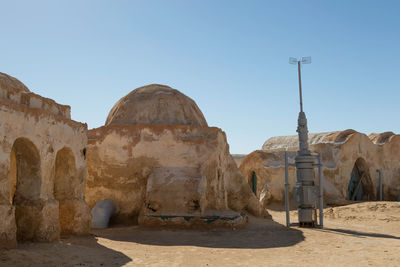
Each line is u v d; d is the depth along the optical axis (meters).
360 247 8.45
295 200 12.74
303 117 12.98
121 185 13.15
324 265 6.65
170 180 12.53
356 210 16.23
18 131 7.49
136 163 13.20
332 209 17.09
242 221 12.38
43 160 8.30
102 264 6.61
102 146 13.48
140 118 14.13
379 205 16.50
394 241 9.42
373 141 27.94
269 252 7.99
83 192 10.34
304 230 11.70
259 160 22.73
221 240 9.63
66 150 9.73
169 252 7.92
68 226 9.55
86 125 10.66
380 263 6.64
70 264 6.43
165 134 13.30
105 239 9.55
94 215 12.25
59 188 9.78
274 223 13.76
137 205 12.93
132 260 7.05
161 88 15.38
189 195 12.07
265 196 21.12
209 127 13.80
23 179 8.21
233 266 6.62
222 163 14.38
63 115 9.69
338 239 9.78
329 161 23.05
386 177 25.92
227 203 15.33
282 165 22.08
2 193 7.00
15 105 7.43
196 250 8.16
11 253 6.45
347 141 23.58
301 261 7.02
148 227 11.73
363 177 25.12
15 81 9.40
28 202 8.05
